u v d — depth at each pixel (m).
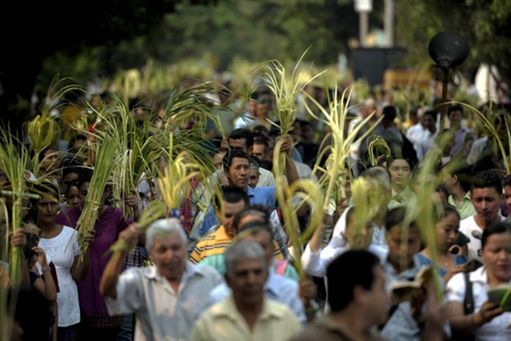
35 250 18.39
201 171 18.28
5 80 44.47
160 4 48.22
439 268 15.81
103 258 20.31
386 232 14.98
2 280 17.27
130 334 20.66
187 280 14.97
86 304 20.27
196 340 13.62
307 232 15.67
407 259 14.79
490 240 14.84
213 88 22.98
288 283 14.81
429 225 13.81
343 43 101.31
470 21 44.62
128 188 20.58
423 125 35.34
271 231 14.81
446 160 28.20
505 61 44.81
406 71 61.50
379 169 18.27
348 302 12.59
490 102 30.27
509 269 14.81
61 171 21.75
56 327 18.78
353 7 100.12
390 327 14.21
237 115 25.62
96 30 45.97
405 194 17.27
